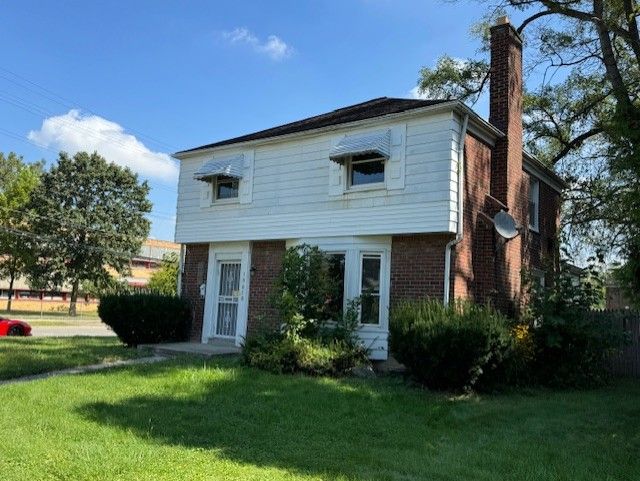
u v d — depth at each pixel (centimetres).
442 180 1148
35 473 492
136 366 1089
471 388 987
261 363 1073
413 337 962
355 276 1257
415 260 1193
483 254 1259
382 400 859
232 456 571
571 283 1201
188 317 1596
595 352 1177
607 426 773
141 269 7175
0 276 4866
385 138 1224
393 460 584
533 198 1611
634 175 1277
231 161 1500
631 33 1622
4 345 1422
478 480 531
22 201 4538
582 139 2200
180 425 681
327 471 537
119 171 4944
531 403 920
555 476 550
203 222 1589
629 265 995
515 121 1388
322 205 1332
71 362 1141
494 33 1399
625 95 1424
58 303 5853
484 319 957
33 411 711
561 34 1972
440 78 2452
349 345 1155
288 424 713
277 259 1424
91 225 4725
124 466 519
